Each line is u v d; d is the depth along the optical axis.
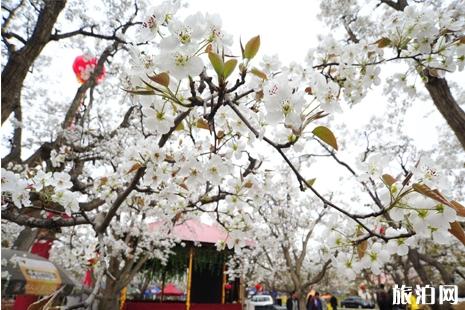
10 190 1.78
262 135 1.07
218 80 1.04
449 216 1.05
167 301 9.09
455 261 9.76
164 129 1.25
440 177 1.09
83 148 5.22
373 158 1.26
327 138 1.09
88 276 7.15
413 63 1.92
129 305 8.65
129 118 6.13
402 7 4.58
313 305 9.30
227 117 1.59
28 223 2.37
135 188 1.99
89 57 5.80
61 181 2.01
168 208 2.73
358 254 1.39
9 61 3.51
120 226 5.40
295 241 10.20
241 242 2.02
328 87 1.11
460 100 6.79
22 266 5.16
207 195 2.12
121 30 5.89
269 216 8.44
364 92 1.77
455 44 1.60
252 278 12.92
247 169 1.94
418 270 7.96
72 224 2.33
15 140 5.12
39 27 3.62
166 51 0.99
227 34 1.09
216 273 9.41
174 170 1.86
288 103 1.05
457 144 8.87
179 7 1.08
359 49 1.81
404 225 1.17
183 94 1.18
